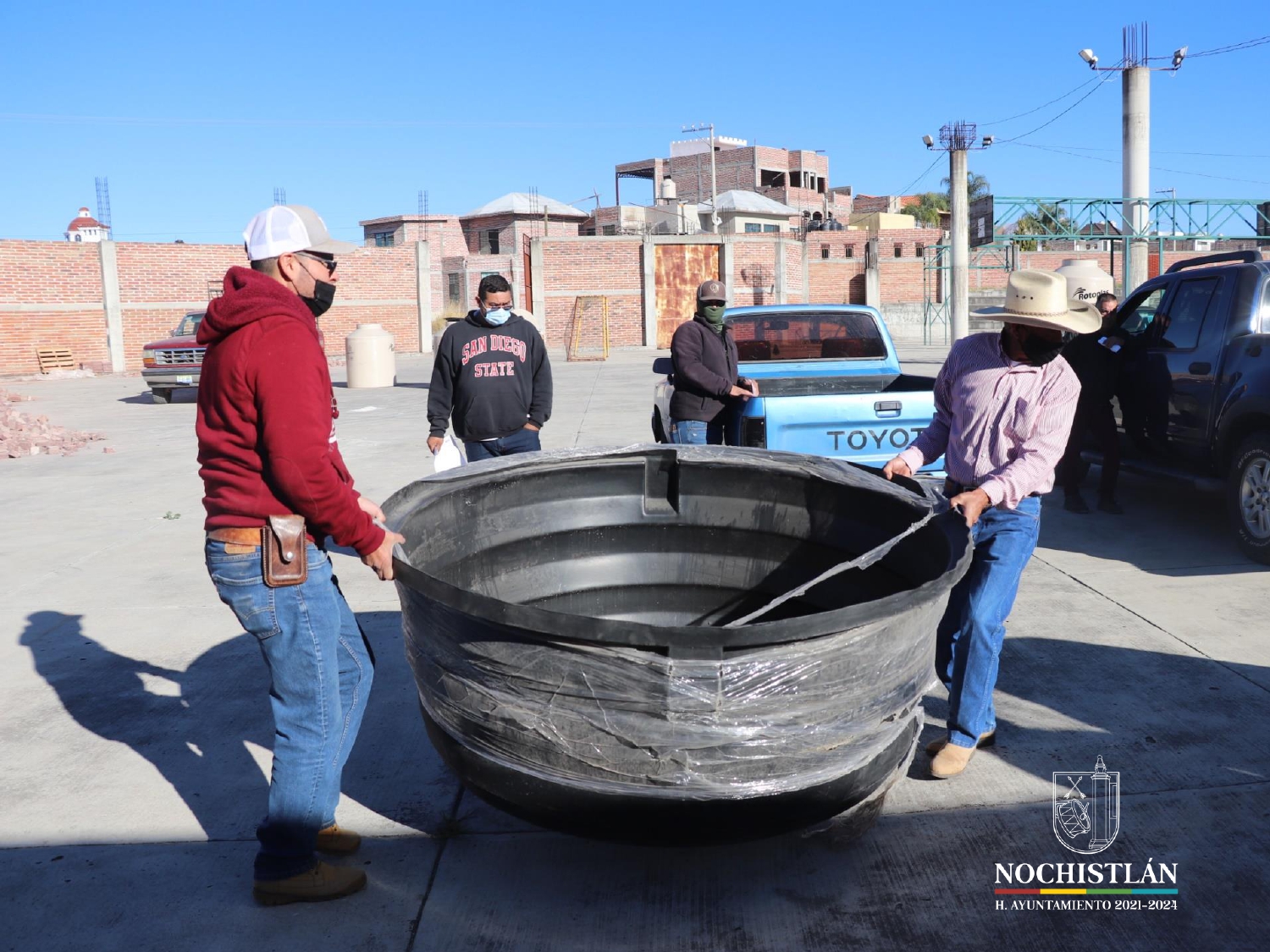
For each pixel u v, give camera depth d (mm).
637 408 15430
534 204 58812
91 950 2727
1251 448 6207
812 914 2846
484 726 2689
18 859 3178
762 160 69750
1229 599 5523
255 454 2664
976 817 3336
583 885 3006
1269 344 6164
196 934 2791
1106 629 5086
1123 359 7574
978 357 3568
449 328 5824
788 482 3691
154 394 19594
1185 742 3826
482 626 2590
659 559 3844
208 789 3641
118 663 4906
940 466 6445
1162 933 2734
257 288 2631
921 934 2748
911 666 2781
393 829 3338
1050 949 2678
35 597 6023
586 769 2588
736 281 40906
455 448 4809
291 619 2746
